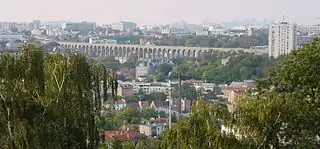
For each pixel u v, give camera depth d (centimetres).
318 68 9975
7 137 9181
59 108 9675
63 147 9581
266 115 8488
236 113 8650
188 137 8519
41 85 9725
